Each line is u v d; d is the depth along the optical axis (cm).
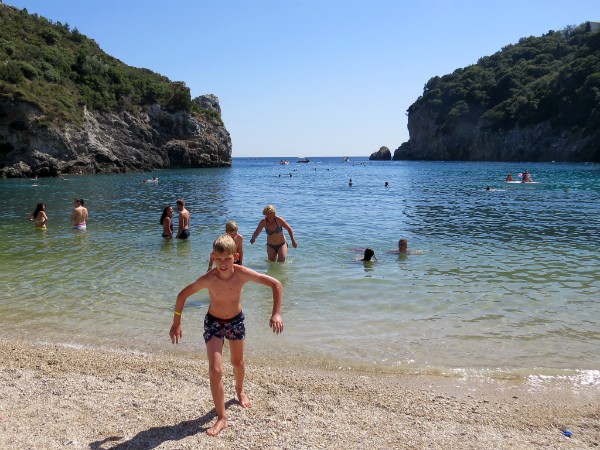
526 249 1418
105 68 7362
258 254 1344
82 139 6194
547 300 935
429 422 516
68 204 2731
